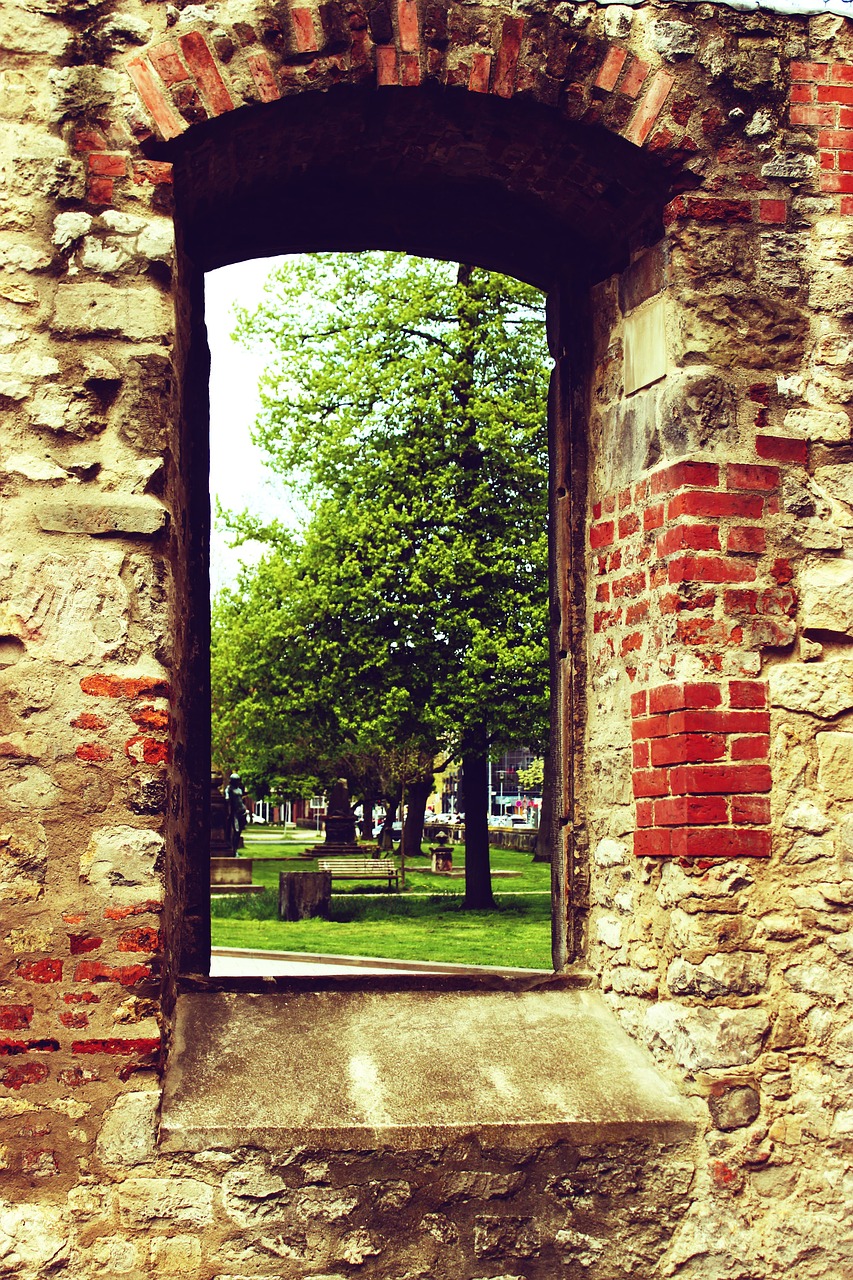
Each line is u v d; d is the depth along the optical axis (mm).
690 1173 3361
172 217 3406
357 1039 3570
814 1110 3430
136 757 3207
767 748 3527
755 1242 3354
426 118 3688
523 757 48938
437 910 14383
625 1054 3682
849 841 3547
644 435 3834
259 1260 3117
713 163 3695
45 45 3369
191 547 3977
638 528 3844
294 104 3514
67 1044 3105
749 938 3447
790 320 3709
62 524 3248
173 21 3418
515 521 13555
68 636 3217
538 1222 3268
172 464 3473
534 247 4387
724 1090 3385
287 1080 3348
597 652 4113
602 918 3990
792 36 3795
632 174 3744
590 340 4312
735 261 3689
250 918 13656
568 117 3617
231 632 15406
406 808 26578
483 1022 3740
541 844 23734
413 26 3520
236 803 23484
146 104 3381
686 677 3510
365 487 13789
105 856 3166
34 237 3320
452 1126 3240
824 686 3584
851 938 3510
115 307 3324
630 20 3672
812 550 3633
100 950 3141
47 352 3293
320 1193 3158
